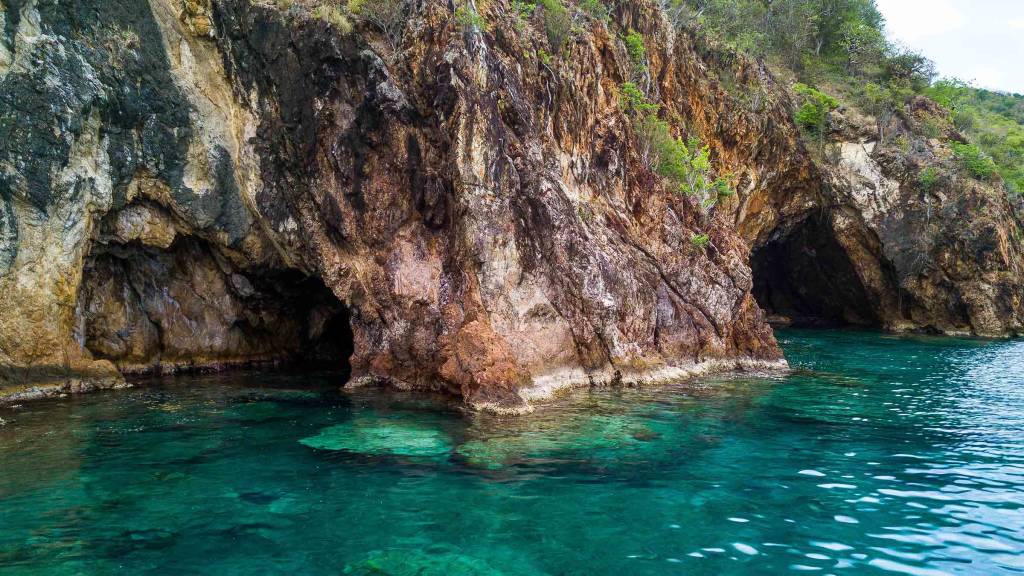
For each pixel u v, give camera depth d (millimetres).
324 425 13547
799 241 44094
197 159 18359
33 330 15938
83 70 16094
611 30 27391
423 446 12039
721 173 33938
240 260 20094
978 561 7621
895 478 10711
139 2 17016
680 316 21484
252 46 17797
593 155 22125
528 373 16484
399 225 18188
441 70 17375
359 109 17844
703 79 34438
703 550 7867
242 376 20297
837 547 7988
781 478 10625
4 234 15141
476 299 16391
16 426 13273
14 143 15125
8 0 14867
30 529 8234
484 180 16891
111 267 19250
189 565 7324
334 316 24172
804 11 47781
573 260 18375
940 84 49594
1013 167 54469
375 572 7188
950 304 40531
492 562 7477
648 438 12969
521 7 21422
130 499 9305
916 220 40094
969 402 17375
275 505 9141
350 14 18375
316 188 18203
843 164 40438
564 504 9312
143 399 16125
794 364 25125
